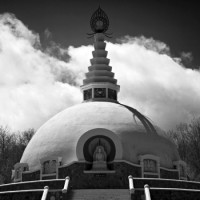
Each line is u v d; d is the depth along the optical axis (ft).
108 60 173.68
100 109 152.35
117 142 137.39
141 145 143.64
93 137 138.92
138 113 157.99
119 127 145.28
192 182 135.23
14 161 231.30
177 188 129.18
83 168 135.33
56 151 141.90
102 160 136.98
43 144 147.02
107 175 134.31
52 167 140.56
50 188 126.00
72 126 146.72
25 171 145.48
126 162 136.05
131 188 115.75
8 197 120.37
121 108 156.04
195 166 229.04
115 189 125.08
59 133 146.72
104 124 145.69
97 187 133.08
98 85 165.37
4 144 239.71
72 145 141.69
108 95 165.48
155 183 128.26
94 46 176.45
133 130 146.20
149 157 140.46
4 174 220.84
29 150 151.74
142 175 137.08
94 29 178.91
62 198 116.88
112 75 171.01
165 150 149.18
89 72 170.30
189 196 119.03
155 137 149.28
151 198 115.96
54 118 157.69
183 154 237.45
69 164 136.15
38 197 117.39
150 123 155.02
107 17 179.01
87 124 146.10
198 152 232.53
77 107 157.38
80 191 121.80
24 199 118.32
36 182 128.88
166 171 143.54
